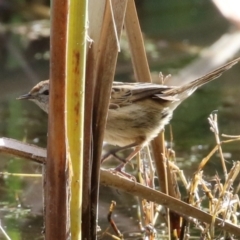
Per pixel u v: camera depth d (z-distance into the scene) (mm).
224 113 17469
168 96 10656
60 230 7266
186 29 25047
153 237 9438
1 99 18875
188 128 16391
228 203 9031
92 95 7789
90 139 7812
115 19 7906
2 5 24641
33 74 20672
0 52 22609
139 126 10562
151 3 25797
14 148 7555
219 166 13328
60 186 7160
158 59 22188
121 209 11469
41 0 25625
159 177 9930
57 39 6785
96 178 8109
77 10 7055
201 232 9656
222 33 24297
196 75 19594
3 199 11969
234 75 20547
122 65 21359
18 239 10016
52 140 7062
